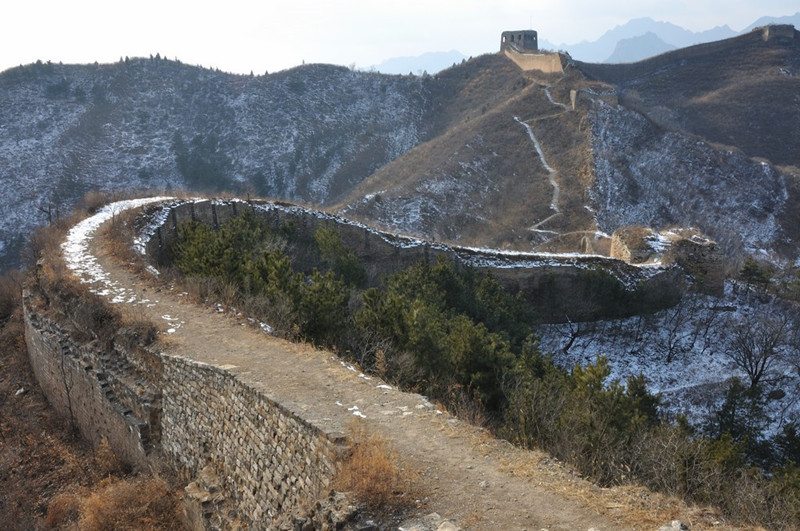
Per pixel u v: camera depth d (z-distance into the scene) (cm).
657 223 7075
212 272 1897
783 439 2130
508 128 9356
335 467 872
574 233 6650
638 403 1559
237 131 10888
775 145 9575
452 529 715
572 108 9094
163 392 1336
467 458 906
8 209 8006
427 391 1430
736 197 7512
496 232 7012
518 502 798
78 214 3011
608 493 823
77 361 1579
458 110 12038
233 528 1055
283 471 991
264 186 9756
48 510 1330
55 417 1712
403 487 824
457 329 1897
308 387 1127
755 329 3419
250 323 1540
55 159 9156
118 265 2111
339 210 7325
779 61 11462
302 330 1561
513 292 3678
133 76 11612
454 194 7912
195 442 1237
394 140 11406
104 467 1415
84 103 10681
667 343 3428
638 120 8638
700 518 761
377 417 1021
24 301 2031
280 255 1958
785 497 1087
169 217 3017
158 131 10612
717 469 1110
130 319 1534
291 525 839
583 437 1163
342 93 12431
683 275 3938
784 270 5144
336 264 3023
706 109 10388
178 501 1203
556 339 3453
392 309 1681
